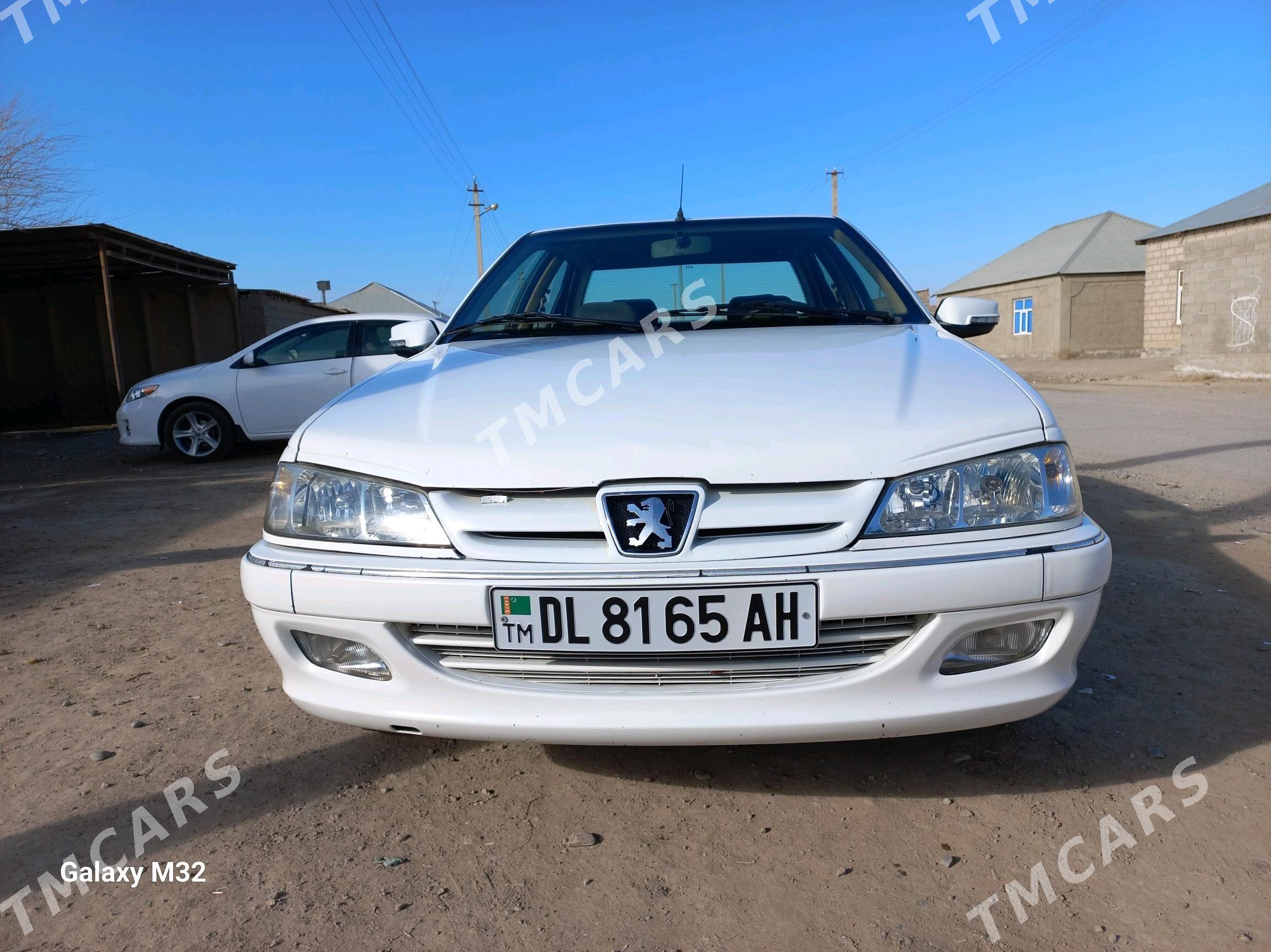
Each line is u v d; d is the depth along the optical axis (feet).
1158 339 77.56
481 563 5.70
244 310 52.80
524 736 5.83
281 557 6.18
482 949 5.10
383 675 6.11
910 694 5.73
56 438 37.65
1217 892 5.44
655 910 5.40
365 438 6.31
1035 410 6.13
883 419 5.95
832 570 5.49
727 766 7.07
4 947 5.22
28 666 9.67
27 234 35.19
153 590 12.59
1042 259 96.12
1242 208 55.83
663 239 10.36
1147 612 10.52
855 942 5.08
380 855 6.01
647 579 5.51
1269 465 20.92
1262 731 7.46
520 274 10.16
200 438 26.73
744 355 7.34
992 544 5.65
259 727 7.99
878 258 9.90
